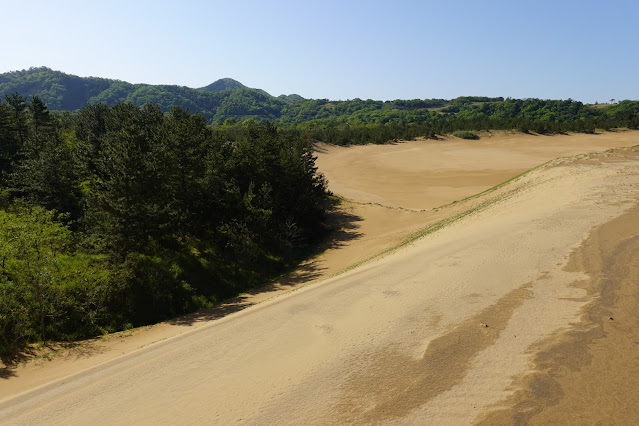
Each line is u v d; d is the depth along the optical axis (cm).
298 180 4906
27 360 2108
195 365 1434
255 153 4547
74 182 3900
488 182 7488
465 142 13550
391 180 8200
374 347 1329
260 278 3625
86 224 3077
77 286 2598
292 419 1006
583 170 4328
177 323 2695
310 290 2231
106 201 2917
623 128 15338
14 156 5100
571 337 1198
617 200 2983
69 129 7431
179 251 3497
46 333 2367
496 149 12188
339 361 1270
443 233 3272
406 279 2027
